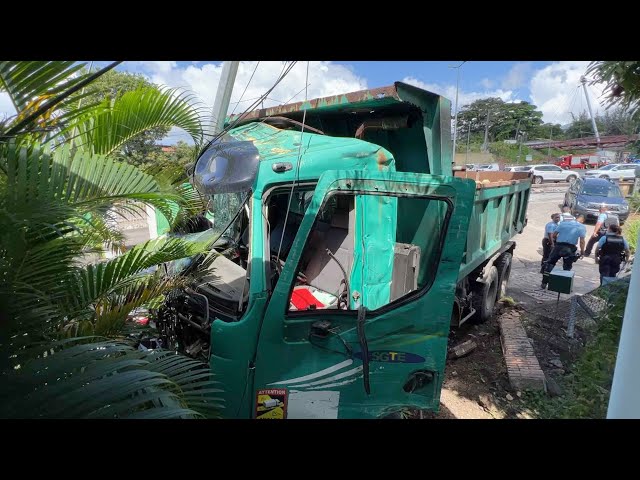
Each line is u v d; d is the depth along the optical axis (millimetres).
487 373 4699
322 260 2920
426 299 2598
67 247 2146
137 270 2537
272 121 3656
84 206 1837
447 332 2650
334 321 2451
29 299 1767
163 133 2963
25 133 1610
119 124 2676
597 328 4797
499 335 5637
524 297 7539
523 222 7574
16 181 1645
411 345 2607
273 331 2348
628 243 7051
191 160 3141
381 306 2682
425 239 3059
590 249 10078
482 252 5133
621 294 4746
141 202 2115
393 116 3324
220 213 3365
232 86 3926
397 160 3693
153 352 2035
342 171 2398
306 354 2422
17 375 1485
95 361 1613
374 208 2676
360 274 2666
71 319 2219
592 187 14547
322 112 3654
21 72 1682
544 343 5367
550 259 7996
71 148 2025
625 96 2471
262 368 2357
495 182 6125
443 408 3980
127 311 2506
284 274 2344
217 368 2311
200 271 2896
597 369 4062
